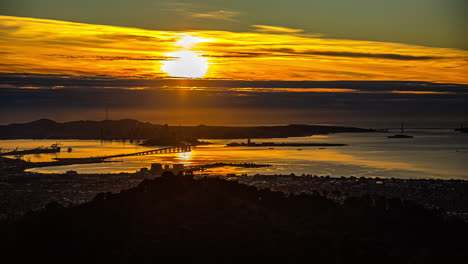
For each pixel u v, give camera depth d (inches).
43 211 6501.0
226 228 5032.0
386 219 5836.6
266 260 4431.6
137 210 5625.0
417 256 4785.9
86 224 5354.3
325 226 5408.5
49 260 4692.4
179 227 5054.1
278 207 5989.2
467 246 5201.8
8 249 4960.6
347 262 4542.3
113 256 4616.1
